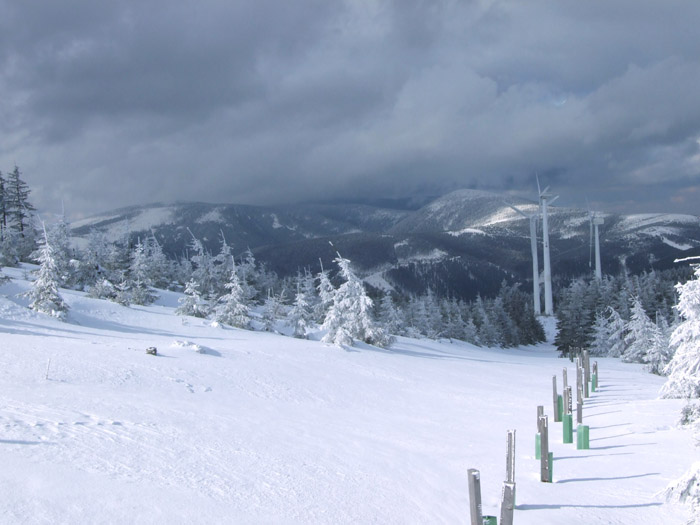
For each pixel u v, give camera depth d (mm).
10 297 47031
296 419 18391
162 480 9469
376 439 16312
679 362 13891
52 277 42688
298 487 10211
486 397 28781
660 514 10227
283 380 26828
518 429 20109
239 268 83938
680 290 13797
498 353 79125
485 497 11031
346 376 31141
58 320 41375
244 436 14164
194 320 54281
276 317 64438
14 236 77250
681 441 16500
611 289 108812
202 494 9055
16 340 27406
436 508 10055
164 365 25344
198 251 82812
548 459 12633
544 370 48594
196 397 20438
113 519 7555
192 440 12766
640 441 17016
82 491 8328
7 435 10805
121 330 43656
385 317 75562
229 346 37156
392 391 28531
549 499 11062
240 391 23141
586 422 21766
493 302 115312
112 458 10312
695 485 8180
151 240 87375
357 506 9594
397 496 10484
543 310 171625
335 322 50625
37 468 9016
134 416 14562
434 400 27000
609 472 13406
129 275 69500
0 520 6984
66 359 23453
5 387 16891
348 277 52000
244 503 8953
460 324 95312
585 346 94562
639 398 29406
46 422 12344
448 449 15742
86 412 14180
